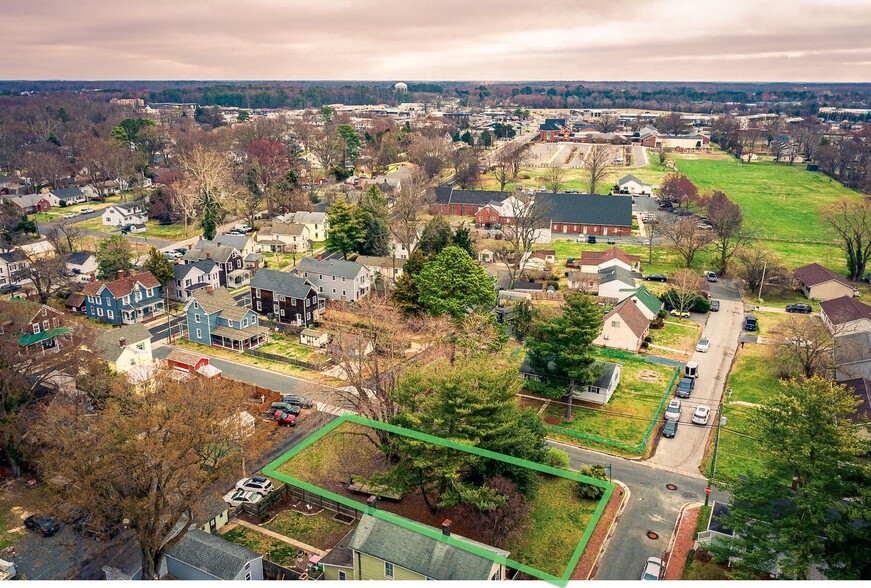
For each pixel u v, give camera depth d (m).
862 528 32.12
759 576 36.81
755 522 35.41
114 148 169.50
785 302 88.38
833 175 186.12
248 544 42.09
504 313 80.38
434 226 95.06
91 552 39.84
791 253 110.31
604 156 178.88
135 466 35.91
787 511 35.75
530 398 61.09
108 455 36.28
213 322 73.69
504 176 159.88
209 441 38.69
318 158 196.88
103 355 63.75
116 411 39.06
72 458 37.28
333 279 85.38
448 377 42.00
